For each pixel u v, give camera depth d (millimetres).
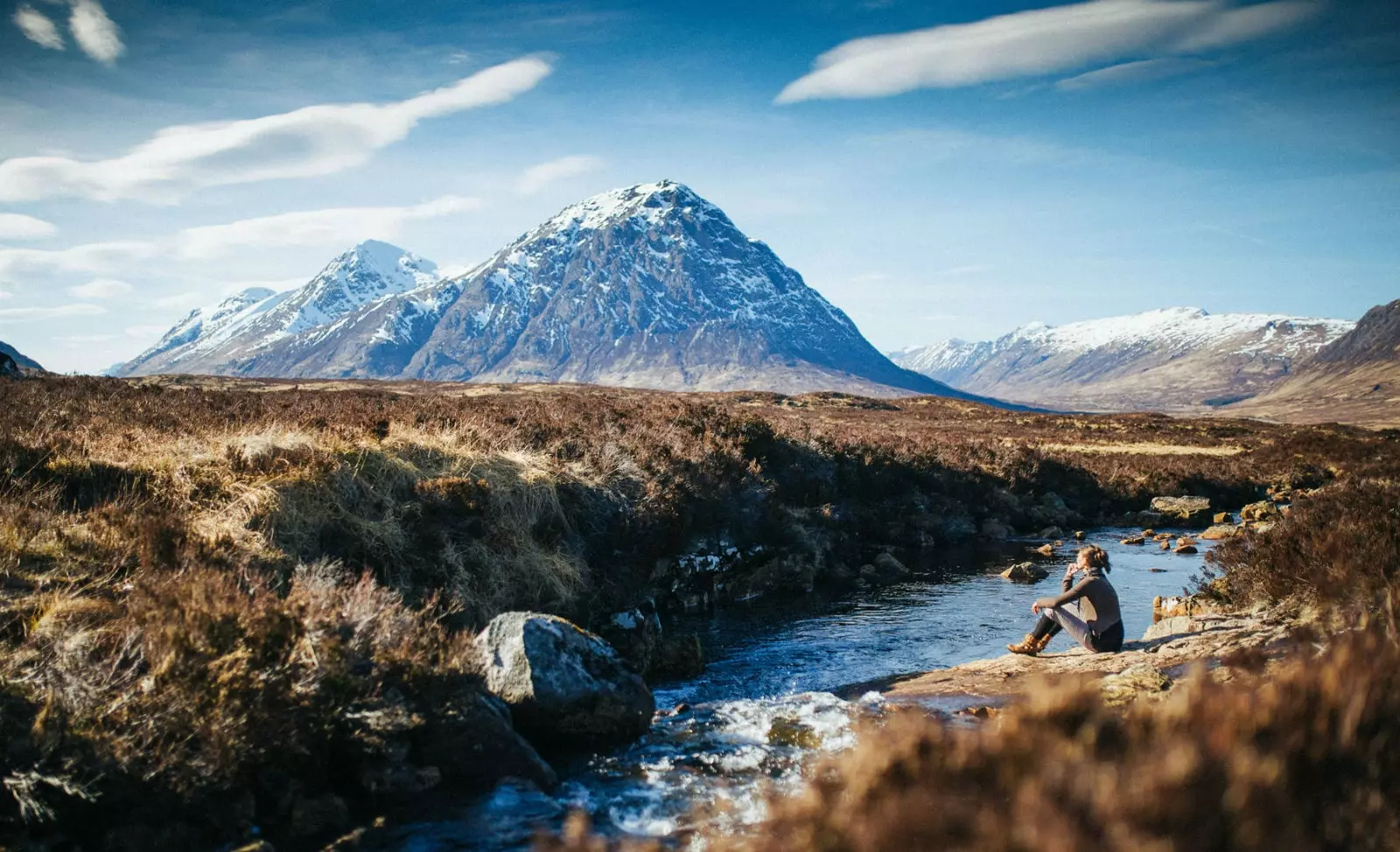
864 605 14938
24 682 5500
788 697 8820
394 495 11367
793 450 22516
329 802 5453
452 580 10438
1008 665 9656
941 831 2852
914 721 3395
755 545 17188
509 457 13766
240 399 16938
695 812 5684
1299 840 2613
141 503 9109
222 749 5262
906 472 25266
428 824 5449
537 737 7172
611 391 69750
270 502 9727
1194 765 2781
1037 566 17641
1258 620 9438
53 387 17203
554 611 11219
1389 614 4785
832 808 3174
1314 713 3180
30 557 7414
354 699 6023
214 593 6469
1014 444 35562
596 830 5398
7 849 4453
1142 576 17531
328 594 7520
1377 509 11422
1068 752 3023
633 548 14133
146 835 4824
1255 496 34656
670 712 8586
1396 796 2824
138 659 5898
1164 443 51469
